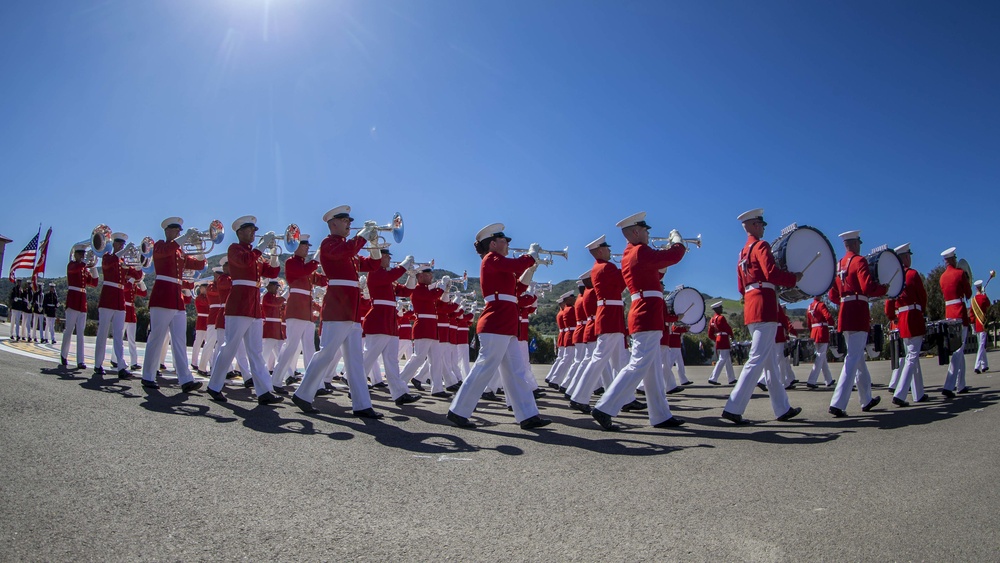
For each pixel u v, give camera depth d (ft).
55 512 11.36
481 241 23.91
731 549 10.40
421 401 32.83
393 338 31.04
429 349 36.29
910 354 28.30
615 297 27.71
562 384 42.47
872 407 27.09
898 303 29.07
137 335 87.61
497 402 34.60
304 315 33.60
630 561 9.95
